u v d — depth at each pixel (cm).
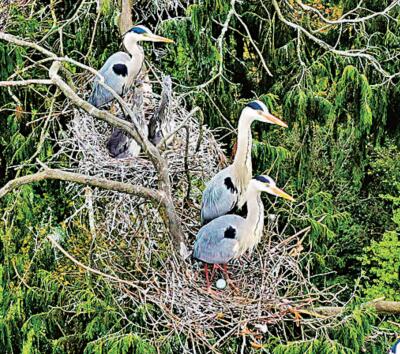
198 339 725
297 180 1069
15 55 1006
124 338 735
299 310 732
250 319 706
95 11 1123
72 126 936
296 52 1073
